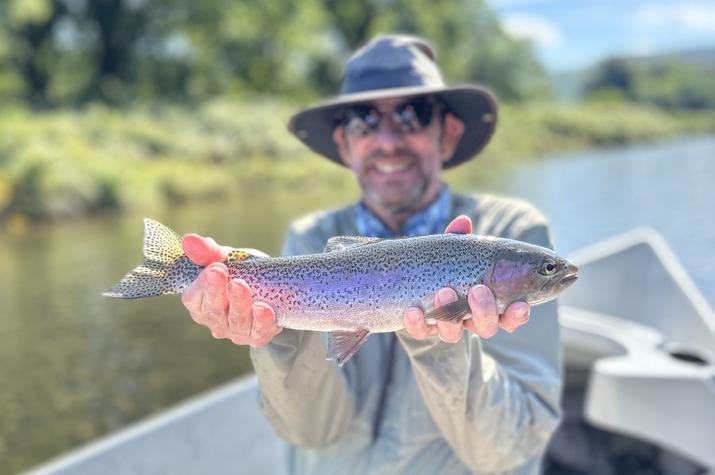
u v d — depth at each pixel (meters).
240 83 11.19
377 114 0.74
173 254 0.57
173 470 1.00
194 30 10.34
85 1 9.80
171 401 2.23
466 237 0.58
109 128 7.72
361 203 0.78
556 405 0.66
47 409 2.18
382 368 0.69
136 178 6.89
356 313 0.58
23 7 8.72
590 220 5.40
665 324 1.29
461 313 0.53
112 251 4.70
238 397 1.10
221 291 0.52
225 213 6.48
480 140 0.83
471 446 0.62
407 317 0.55
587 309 1.35
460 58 15.91
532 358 0.66
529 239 0.70
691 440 0.92
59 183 6.18
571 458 1.09
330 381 0.64
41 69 9.53
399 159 0.74
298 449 0.74
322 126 0.87
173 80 10.41
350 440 0.69
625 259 1.34
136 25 10.12
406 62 0.76
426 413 0.67
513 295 0.57
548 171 10.19
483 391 0.60
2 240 5.26
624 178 8.64
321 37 12.06
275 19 11.14
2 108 7.93
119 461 0.95
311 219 0.79
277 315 0.58
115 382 2.39
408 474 0.67
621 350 1.08
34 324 3.07
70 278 3.92
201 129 8.62
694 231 4.75
